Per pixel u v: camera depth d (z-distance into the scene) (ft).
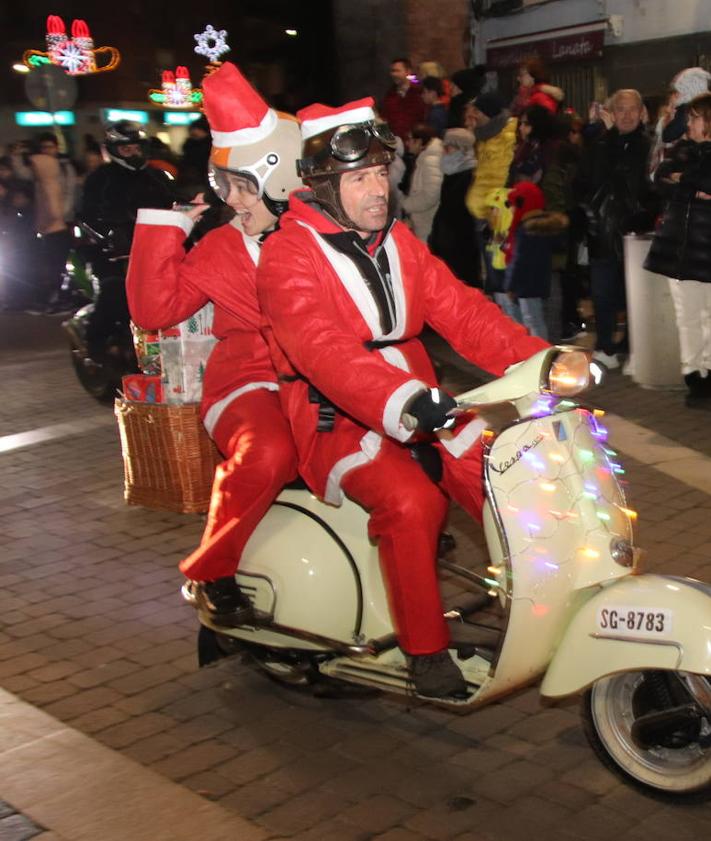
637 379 25.55
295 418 11.23
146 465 18.88
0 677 13.50
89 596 15.85
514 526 9.77
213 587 12.00
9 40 68.49
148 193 26.78
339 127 10.45
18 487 20.94
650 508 17.98
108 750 11.46
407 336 11.28
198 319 18.12
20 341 38.17
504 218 26.76
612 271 26.55
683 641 9.29
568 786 10.71
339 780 10.98
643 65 48.65
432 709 12.34
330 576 11.49
